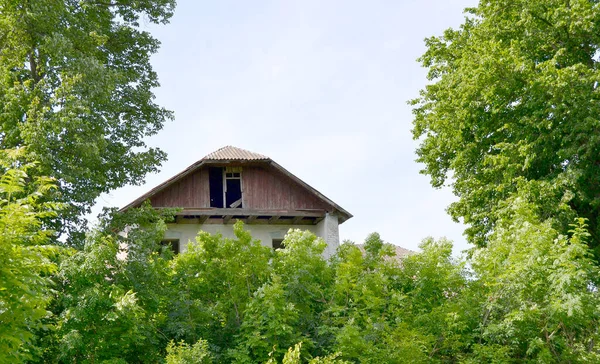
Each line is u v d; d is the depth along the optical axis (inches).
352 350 458.6
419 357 458.9
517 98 766.5
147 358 484.4
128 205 956.0
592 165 716.7
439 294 542.9
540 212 709.9
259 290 472.1
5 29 666.8
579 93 701.9
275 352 455.5
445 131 857.5
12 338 288.8
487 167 829.8
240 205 1037.2
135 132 834.8
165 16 869.8
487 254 536.4
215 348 482.6
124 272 494.6
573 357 477.4
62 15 701.3
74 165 668.1
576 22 736.3
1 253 293.3
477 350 482.6
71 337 433.7
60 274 465.1
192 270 537.6
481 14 870.4
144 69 870.4
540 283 482.6
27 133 603.8
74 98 637.9
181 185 999.6
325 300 527.5
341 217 1043.9
